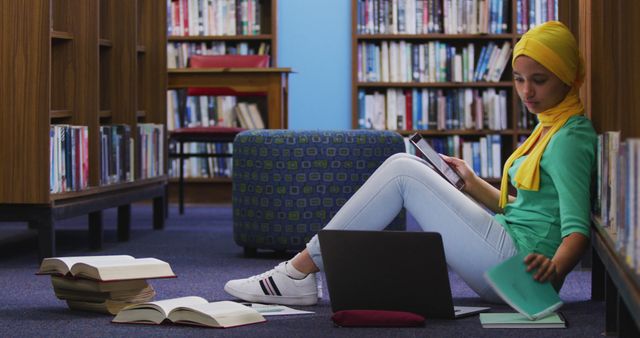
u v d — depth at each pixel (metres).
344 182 3.63
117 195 4.27
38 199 3.53
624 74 2.10
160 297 2.82
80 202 3.82
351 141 3.63
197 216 5.90
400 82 6.72
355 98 6.82
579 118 2.41
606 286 2.17
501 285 2.18
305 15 6.99
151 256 3.88
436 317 2.37
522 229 2.43
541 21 6.62
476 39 6.82
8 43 3.53
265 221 3.70
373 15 6.77
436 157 2.62
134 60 4.59
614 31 2.61
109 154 4.20
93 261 2.53
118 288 2.49
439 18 6.74
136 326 2.32
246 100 6.64
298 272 2.58
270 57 6.88
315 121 7.02
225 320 2.27
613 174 2.20
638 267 1.60
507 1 6.69
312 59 7.00
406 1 6.74
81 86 4.01
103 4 4.59
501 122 6.71
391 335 2.16
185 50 6.86
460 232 2.42
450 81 6.69
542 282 2.23
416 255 2.29
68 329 2.29
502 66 6.68
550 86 2.40
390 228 3.51
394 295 2.36
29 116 3.53
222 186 6.92
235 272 3.38
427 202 2.42
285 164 3.66
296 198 3.65
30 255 3.96
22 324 2.37
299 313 2.47
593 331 2.21
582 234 2.28
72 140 3.76
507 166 2.57
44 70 3.52
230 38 6.81
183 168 6.25
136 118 4.60
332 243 2.35
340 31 6.98
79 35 4.02
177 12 6.82
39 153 3.53
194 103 6.64
